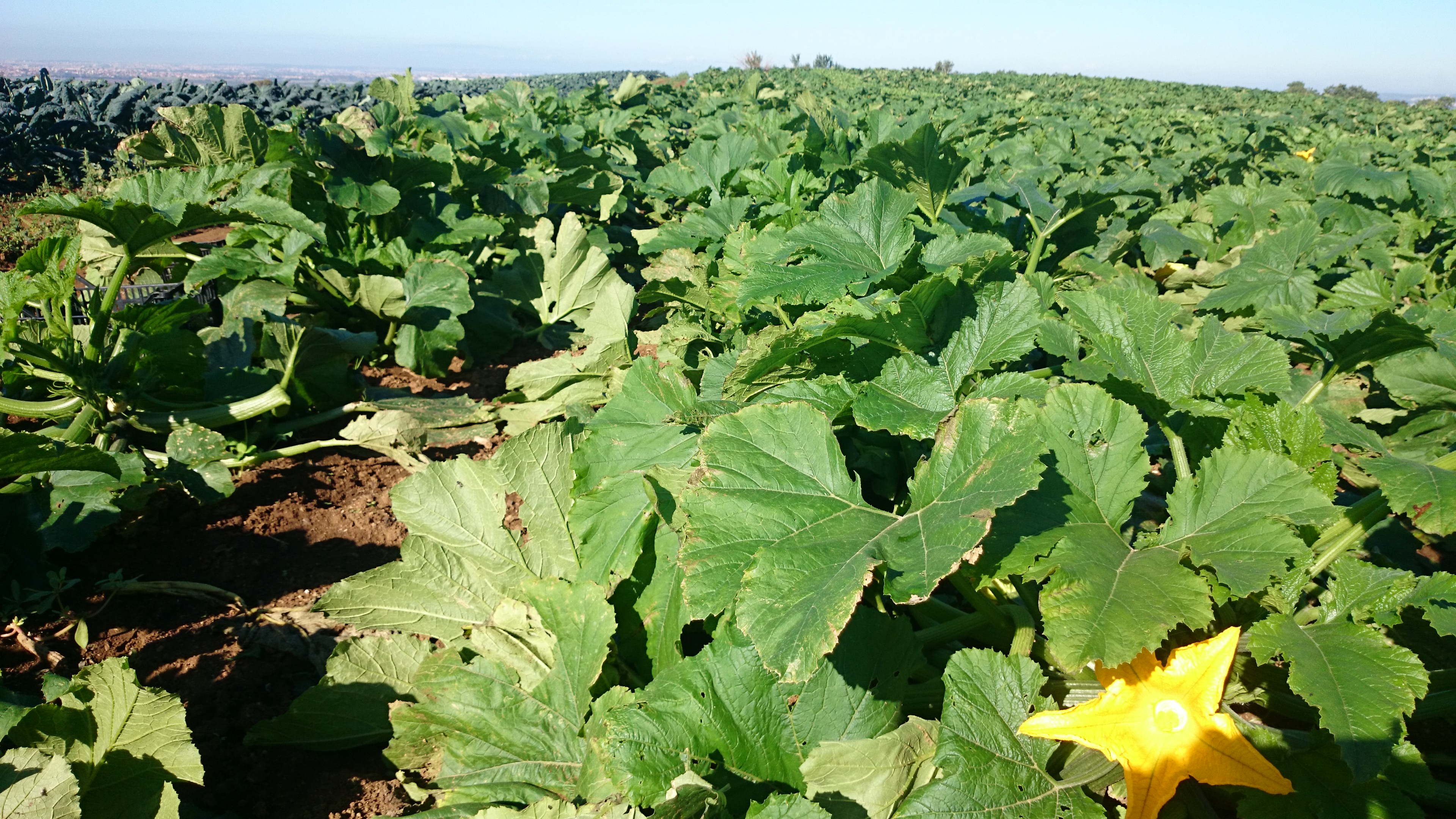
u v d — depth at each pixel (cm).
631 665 273
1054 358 479
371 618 303
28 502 355
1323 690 194
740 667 225
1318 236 530
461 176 764
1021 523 227
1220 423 266
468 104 1673
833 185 657
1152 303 292
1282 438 249
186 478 403
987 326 284
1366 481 380
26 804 205
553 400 485
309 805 260
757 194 592
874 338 282
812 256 375
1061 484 236
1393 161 1227
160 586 351
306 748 281
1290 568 226
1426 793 191
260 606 350
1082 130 1465
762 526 212
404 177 683
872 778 217
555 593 253
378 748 287
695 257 461
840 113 1023
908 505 223
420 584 304
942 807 200
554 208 893
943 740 208
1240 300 514
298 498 438
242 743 283
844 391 272
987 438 213
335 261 622
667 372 304
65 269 398
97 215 411
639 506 276
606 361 460
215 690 304
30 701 249
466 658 280
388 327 632
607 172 976
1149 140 1573
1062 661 194
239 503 429
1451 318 385
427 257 629
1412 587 215
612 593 271
